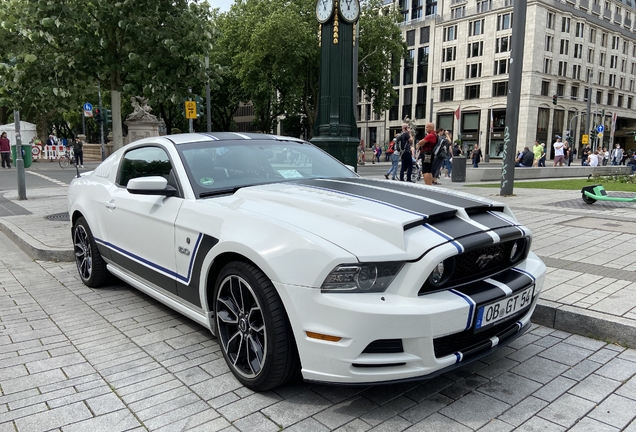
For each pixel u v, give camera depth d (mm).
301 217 2766
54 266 5977
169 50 7168
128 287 5074
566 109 61969
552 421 2541
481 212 3068
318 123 9547
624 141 77875
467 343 2623
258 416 2602
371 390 2871
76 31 6965
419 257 2438
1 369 3215
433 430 2459
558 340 3600
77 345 3592
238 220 2918
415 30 67062
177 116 49156
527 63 56344
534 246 5926
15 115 11672
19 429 2516
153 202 3705
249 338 2846
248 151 4023
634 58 74438
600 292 4160
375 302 2375
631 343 3439
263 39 32344
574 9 60250
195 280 3219
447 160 20094
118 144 8180
